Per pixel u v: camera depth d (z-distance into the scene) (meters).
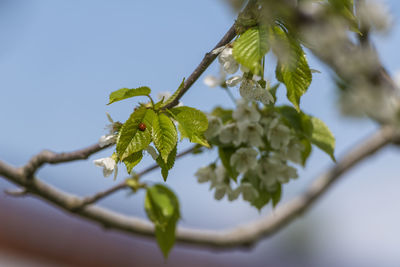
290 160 1.34
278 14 1.20
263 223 1.60
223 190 1.36
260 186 1.35
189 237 1.53
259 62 1.19
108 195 1.42
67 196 1.43
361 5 1.26
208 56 1.22
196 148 1.36
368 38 1.27
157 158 1.23
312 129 1.34
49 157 1.36
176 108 1.23
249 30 1.21
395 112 1.35
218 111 1.35
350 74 1.29
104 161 1.26
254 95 1.26
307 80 1.22
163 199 1.38
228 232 1.56
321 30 1.21
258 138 1.33
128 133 1.22
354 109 1.47
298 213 1.63
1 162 1.38
